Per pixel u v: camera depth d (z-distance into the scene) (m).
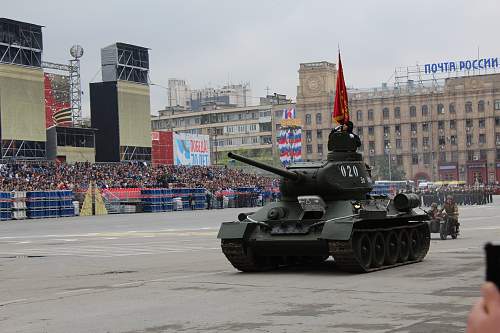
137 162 85.12
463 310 10.97
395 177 151.62
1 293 15.02
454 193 82.25
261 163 17.75
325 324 10.02
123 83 86.44
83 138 82.81
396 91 156.00
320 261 19.92
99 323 10.78
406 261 18.69
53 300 13.58
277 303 12.21
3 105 70.62
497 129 148.50
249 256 17.36
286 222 17.20
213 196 74.69
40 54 74.62
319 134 159.12
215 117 176.88
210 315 11.18
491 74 149.38
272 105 168.62
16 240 33.88
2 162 66.38
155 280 16.47
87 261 22.52
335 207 17.39
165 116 184.62
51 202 58.56
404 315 10.62
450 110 151.62
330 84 161.00
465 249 23.83
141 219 53.44
